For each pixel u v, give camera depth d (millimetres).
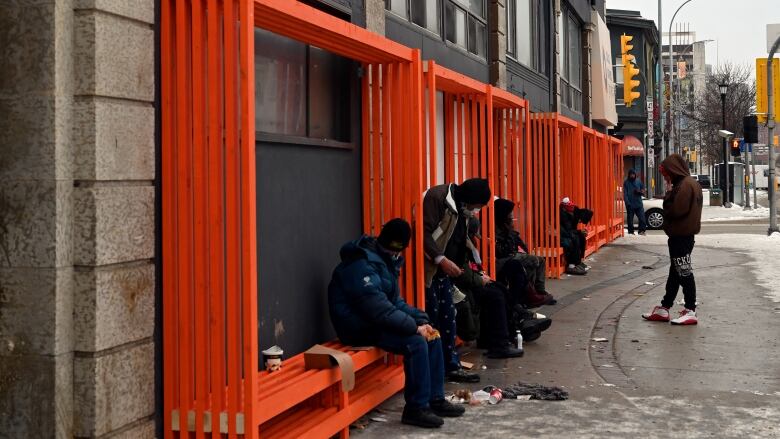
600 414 6281
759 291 12719
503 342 8266
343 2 7344
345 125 7160
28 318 4281
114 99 4469
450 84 8672
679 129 68188
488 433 5832
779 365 7930
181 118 4762
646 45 50938
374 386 6371
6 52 4285
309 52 6676
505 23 13852
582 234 15578
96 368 4328
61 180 4266
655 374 7594
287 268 6109
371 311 5918
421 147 7090
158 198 4801
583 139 18484
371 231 7324
